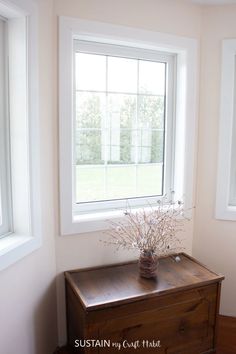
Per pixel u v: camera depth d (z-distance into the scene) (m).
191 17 1.78
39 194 1.40
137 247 1.60
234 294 1.94
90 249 1.67
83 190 1.76
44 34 1.39
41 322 1.48
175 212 1.85
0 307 1.17
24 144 1.32
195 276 1.55
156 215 1.76
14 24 1.28
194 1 1.73
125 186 1.88
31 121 1.32
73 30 1.49
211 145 1.87
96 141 1.76
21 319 1.31
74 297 1.45
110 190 1.84
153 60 1.84
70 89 1.52
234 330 1.80
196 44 1.80
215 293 1.55
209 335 1.56
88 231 1.64
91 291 1.39
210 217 1.92
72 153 1.58
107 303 1.28
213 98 1.84
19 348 1.30
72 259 1.63
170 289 1.41
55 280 1.60
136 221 1.72
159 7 1.69
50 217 1.52
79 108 1.69
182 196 1.88
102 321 1.30
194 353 1.53
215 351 1.58
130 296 1.34
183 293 1.46
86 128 1.72
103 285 1.45
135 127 1.86
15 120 1.32
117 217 1.71
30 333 1.38
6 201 1.36
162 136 1.94
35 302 1.42
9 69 1.31
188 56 1.79
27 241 1.31
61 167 1.54
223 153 1.84
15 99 1.31
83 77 1.68
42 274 1.47
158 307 1.41
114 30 1.58
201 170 1.91
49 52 1.44
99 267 1.66
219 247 1.93
